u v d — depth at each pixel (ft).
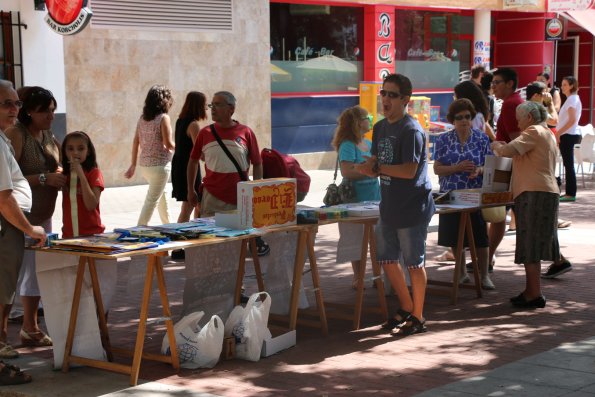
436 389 20.65
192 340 22.57
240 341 23.29
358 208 26.78
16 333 26.02
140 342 21.15
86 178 23.95
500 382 21.01
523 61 91.20
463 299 30.45
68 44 52.65
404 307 26.30
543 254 28.60
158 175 37.37
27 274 24.18
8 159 21.22
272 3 65.67
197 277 24.50
